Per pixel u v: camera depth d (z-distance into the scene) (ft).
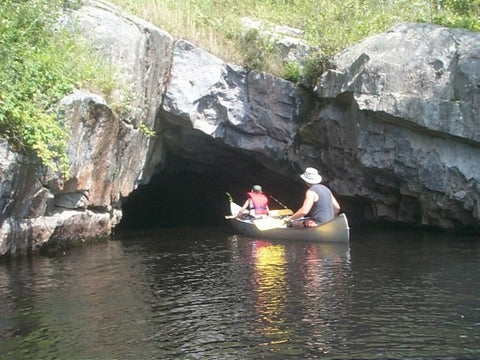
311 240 37.11
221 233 42.14
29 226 29.94
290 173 46.93
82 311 21.38
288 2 50.90
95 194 34.42
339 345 17.88
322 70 43.47
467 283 24.71
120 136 36.14
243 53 45.09
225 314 20.90
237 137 44.83
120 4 42.60
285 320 20.16
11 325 19.85
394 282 25.05
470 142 36.70
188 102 42.39
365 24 44.06
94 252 32.81
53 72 31.37
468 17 42.63
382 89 38.34
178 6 46.37
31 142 28.04
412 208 41.83
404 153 39.01
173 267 28.89
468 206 37.47
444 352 17.29
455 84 36.94
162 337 18.70
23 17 33.91
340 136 42.50
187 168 52.13
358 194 43.39
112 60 37.40
